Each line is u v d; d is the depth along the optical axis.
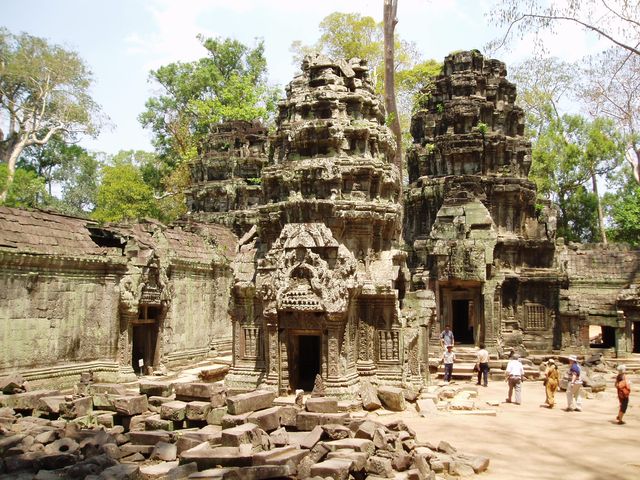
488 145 43.59
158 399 19.45
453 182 42.66
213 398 18.39
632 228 58.31
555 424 22.27
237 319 26.08
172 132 65.12
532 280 40.94
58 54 54.78
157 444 15.80
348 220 24.80
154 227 33.22
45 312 24.75
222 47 66.12
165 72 65.62
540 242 42.19
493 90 45.38
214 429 16.81
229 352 38.78
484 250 37.38
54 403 18.64
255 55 68.00
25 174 52.28
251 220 49.44
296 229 23.48
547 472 15.88
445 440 19.17
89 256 26.64
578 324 39.38
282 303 22.92
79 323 26.50
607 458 17.41
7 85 54.75
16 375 21.11
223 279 39.53
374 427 15.75
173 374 31.05
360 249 25.12
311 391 24.02
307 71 27.55
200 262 36.16
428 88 48.16
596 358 37.25
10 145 55.16
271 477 13.01
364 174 25.42
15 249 23.12
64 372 25.33
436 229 39.03
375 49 52.44
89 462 13.46
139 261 29.02
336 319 22.53
